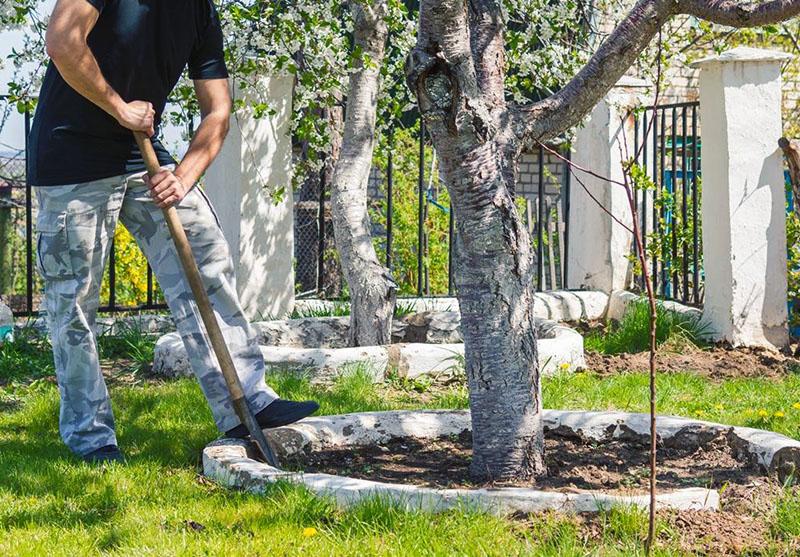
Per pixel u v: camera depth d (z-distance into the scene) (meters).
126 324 7.99
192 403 5.48
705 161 8.03
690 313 8.20
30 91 6.65
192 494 3.85
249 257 7.95
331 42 6.56
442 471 4.24
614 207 9.02
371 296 6.84
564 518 3.45
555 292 9.04
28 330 7.55
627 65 4.09
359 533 3.32
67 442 4.48
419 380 6.37
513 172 4.09
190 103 7.19
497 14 4.14
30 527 3.44
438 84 3.80
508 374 4.01
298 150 11.15
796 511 3.46
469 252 4.00
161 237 4.52
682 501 3.57
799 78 14.12
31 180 4.47
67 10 4.04
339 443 4.67
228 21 6.61
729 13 3.94
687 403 5.83
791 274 8.45
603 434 4.72
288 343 7.40
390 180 8.52
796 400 5.91
